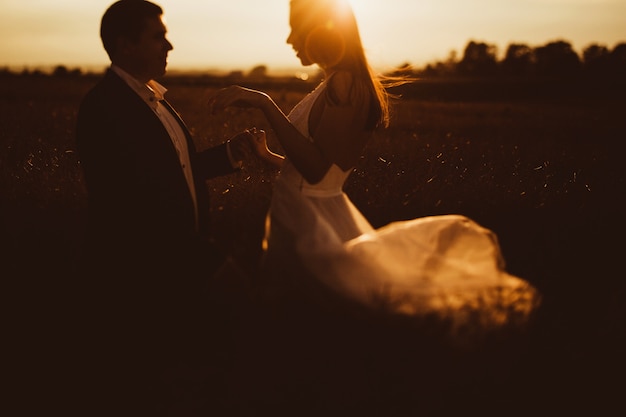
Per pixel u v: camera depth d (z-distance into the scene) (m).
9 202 5.69
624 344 3.97
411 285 3.75
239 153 4.62
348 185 6.12
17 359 3.89
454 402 3.45
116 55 4.09
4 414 3.45
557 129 14.95
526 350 3.84
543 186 6.54
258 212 5.15
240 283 4.10
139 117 4.04
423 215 5.57
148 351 3.94
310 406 3.44
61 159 7.08
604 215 5.73
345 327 3.95
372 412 3.38
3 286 4.50
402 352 3.80
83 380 3.72
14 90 27.45
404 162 7.32
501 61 85.69
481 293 3.81
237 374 3.68
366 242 3.83
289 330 3.98
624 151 10.13
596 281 4.80
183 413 3.41
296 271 3.90
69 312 4.25
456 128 15.12
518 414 3.38
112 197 4.03
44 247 4.89
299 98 29.14
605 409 3.43
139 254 4.05
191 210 4.18
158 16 4.10
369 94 3.92
